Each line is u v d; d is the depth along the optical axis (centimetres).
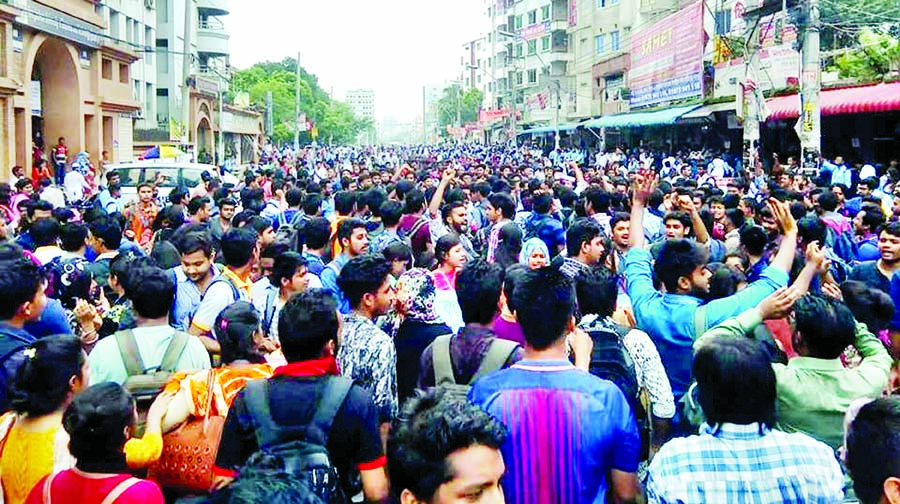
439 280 655
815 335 383
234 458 358
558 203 1325
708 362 321
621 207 1106
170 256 707
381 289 493
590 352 418
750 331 423
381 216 949
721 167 2842
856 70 2705
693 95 3391
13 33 2645
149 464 399
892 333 524
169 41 5631
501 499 257
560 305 351
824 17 2941
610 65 5200
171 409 413
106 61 3600
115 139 3647
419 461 253
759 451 313
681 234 841
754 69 2744
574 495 332
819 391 379
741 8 2964
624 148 4897
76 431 328
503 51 9219
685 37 3472
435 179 2003
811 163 1875
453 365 425
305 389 360
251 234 648
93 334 556
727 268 555
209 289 591
